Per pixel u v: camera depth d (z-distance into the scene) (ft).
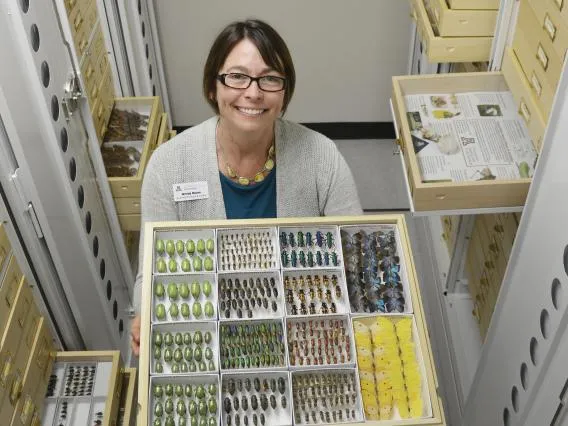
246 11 12.51
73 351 8.09
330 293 5.75
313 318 5.60
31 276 7.27
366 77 13.55
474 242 9.49
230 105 5.51
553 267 5.61
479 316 9.46
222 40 5.34
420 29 9.32
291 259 5.82
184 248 5.86
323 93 13.82
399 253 5.88
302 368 5.28
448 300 10.11
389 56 13.19
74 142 7.79
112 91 9.93
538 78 6.79
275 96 5.46
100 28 9.18
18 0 6.12
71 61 7.64
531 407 6.29
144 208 6.20
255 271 5.73
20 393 6.77
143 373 5.16
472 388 8.23
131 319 10.46
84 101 8.00
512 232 7.72
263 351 5.47
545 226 5.78
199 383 5.31
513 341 6.64
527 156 7.55
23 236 7.03
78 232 8.00
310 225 5.92
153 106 10.10
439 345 10.19
